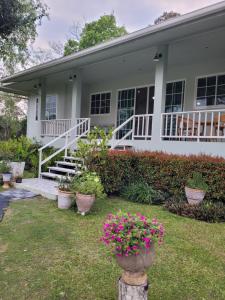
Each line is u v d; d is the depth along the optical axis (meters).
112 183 6.18
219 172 5.26
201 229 4.23
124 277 2.07
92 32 23.59
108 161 6.10
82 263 3.04
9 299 2.36
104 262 3.07
